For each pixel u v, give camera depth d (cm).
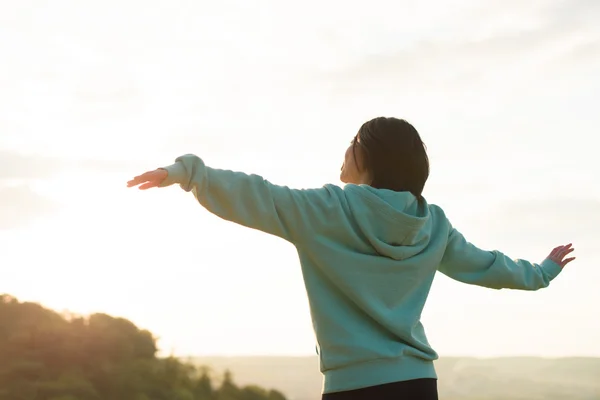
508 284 228
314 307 191
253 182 183
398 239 194
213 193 180
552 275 238
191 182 175
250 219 183
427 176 205
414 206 201
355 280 189
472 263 222
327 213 189
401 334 188
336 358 186
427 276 203
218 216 181
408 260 196
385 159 199
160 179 171
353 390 183
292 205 185
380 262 192
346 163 209
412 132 203
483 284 225
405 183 200
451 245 218
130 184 169
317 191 191
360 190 194
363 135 203
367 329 187
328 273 189
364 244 192
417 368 188
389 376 183
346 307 189
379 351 184
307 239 188
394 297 193
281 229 186
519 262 234
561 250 244
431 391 189
